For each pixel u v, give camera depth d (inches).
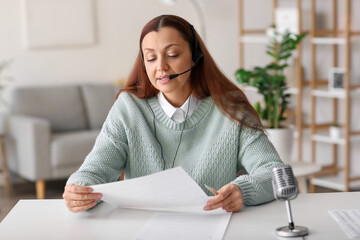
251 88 218.2
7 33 222.2
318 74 205.5
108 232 62.6
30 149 196.5
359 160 197.5
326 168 202.7
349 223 62.8
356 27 190.2
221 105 80.1
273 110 134.6
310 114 211.9
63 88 223.9
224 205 67.0
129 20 241.0
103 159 78.3
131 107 81.5
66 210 70.7
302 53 210.5
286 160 131.0
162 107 81.5
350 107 196.4
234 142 79.6
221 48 246.8
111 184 65.9
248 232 61.4
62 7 228.5
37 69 228.1
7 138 210.1
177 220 65.9
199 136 80.9
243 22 236.5
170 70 74.9
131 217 67.5
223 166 79.7
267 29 217.8
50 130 217.3
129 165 82.4
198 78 81.5
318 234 60.1
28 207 72.2
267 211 68.7
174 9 247.4
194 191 65.0
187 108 80.8
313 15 190.4
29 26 223.9
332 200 72.4
